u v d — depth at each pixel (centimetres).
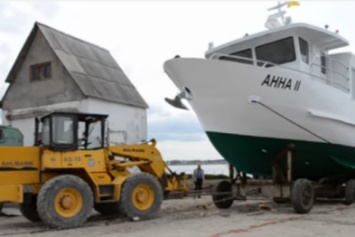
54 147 907
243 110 1017
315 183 1198
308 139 1112
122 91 2188
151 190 979
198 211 1118
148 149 1048
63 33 2222
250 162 1126
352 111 1229
